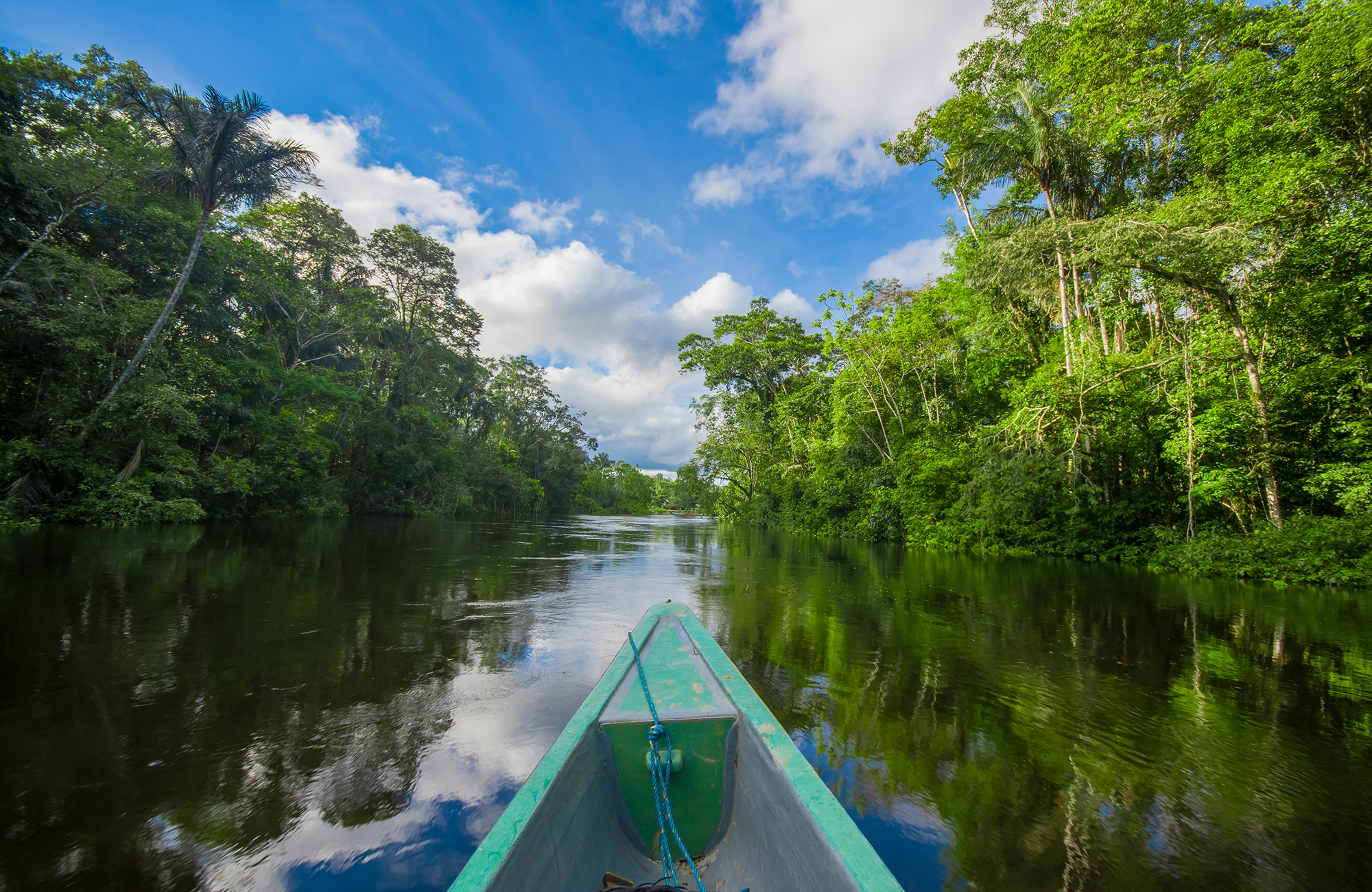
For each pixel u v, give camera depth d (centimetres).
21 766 317
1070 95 1658
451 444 4238
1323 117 1202
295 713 395
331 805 283
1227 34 1521
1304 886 234
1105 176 1675
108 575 865
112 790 293
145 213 1764
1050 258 1538
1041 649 591
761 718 244
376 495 3441
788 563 1378
